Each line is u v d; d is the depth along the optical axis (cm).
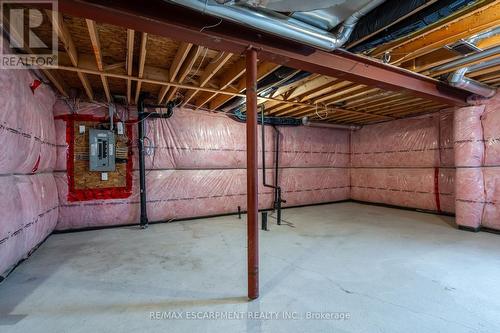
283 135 677
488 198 426
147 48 301
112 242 385
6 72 246
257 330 181
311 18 201
